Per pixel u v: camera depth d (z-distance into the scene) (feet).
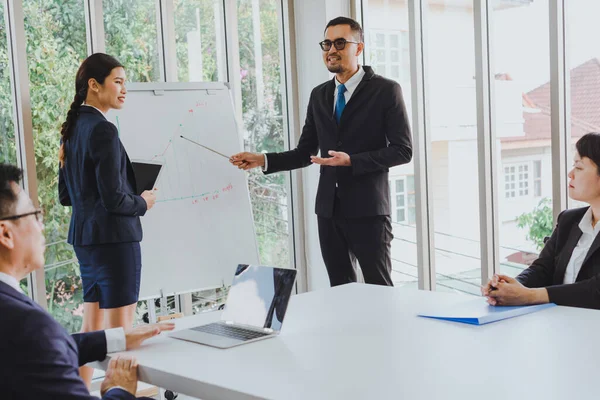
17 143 12.00
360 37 11.59
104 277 9.54
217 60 14.76
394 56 14.33
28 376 4.12
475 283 13.01
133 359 5.35
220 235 12.12
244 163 12.05
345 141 11.51
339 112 11.68
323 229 11.99
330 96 11.84
